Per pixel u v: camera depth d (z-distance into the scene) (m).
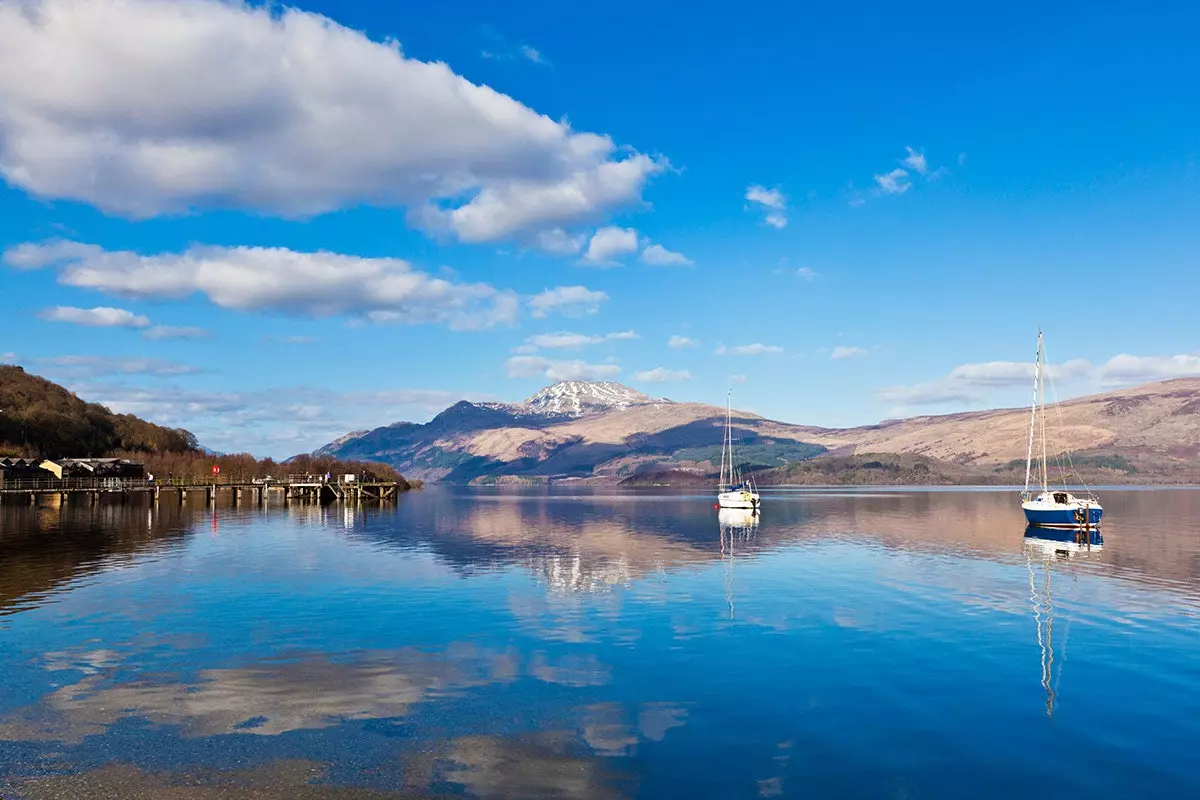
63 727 19.75
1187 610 35.19
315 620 32.72
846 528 85.31
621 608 35.62
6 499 127.50
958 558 55.31
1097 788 16.41
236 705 21.52
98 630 30.62
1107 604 36.66
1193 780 16.78
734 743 18.88
